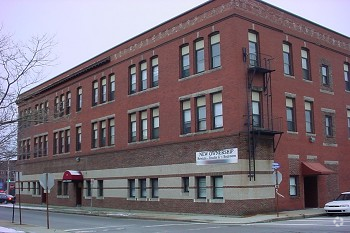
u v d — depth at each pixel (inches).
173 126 1218.6
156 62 1328.7
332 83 1347.2
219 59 1104.8
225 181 1034.7
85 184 1642.5
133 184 1384.1
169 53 1263.5
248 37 1101.1
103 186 1526.8
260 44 1119.6
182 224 889.5
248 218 935.7
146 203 1298.0
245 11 1097.4
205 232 698.8
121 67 1482.5
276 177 972.6
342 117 1363.2
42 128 2026.3
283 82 1167.6
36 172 2052.2
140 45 1392.7
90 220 1059.3
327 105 1310.3
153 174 1277.1
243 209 992.9
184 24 1214.3
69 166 1763.0
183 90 1194.6
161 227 821.2
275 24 1176.2
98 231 767.1
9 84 774.5
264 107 1095.0
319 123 1267.2
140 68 1396.4
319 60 1311.5
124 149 1423.5
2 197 2329.0
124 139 1430.9
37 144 2062.0
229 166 1029.2
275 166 972.6
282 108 1150.3
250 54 1096.8
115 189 1453.0
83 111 1696.6
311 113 1254.9
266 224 832.9
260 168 1045.2
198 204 1106.1
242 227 782.5
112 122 1520.7
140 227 832.9
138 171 1346.0
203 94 1126.4
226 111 1056.8
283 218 920.3
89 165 1621.6
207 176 1086.4
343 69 1409.9
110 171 1489.9
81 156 1676.9
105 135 1550.2
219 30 1101.7
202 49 1157.1
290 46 1222.9
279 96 1146.7
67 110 1806.1
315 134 1243.2
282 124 1136.8
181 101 1202.6
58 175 1847.9
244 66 1065.5
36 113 799.1
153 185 1295.5
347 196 1044.5
